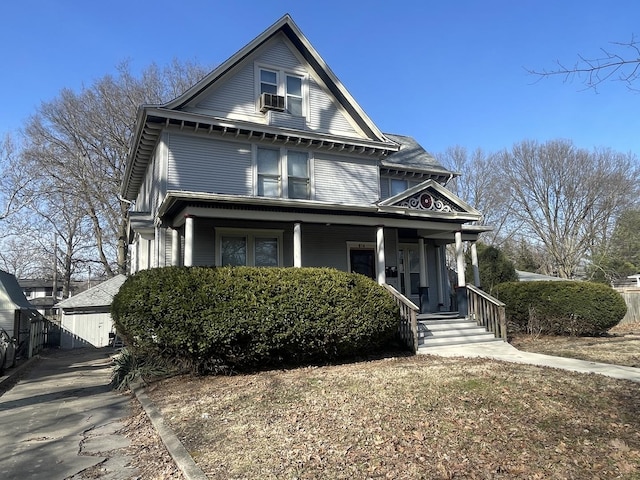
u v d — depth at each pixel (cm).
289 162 1505
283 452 475
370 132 1647
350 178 1606
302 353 1008
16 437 620
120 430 640
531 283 1566
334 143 1543
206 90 1400
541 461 428
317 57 1556
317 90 1594
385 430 527
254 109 1475
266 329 939
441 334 1277
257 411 640
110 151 3478
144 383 919
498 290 1669
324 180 1555
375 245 1631
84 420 709
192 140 1368
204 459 468
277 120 1465
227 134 1407
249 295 946
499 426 530
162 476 445
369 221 1364
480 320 1391
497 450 457
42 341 2505
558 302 1476
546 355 1081
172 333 884
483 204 4456
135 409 763
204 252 1352
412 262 1792
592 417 555
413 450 464
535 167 4472
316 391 738
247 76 1478
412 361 1018
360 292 1075
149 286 901
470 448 465
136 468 477
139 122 1348
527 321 1551
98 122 3369
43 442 589
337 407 634
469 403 627
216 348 918
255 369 980
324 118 1587
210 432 559
